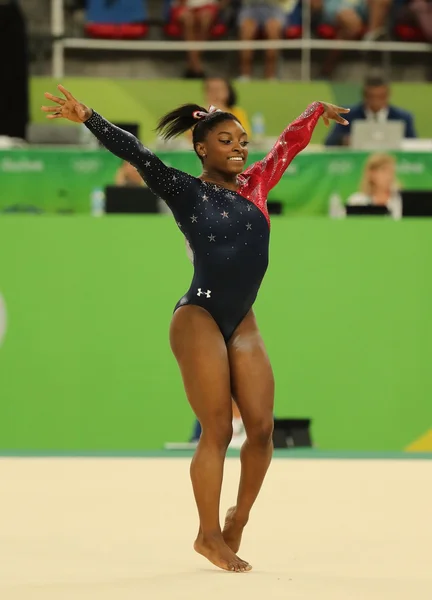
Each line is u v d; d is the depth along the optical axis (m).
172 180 13.30
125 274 28.69
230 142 13.59
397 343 28.94
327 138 39.03
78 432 28.58
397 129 35.09
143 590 11.02
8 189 32.25
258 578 11.80
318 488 20.59
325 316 28.81
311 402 28.75
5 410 28.59
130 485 20.88
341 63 46.75
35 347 28.61
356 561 13.26
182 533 15.50
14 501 18.61
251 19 45.25
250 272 13.45
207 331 13.02
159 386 28.59
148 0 47.09
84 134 35.09
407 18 45.97
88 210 32.31
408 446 28.80
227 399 12.80
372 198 32.09
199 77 45.22
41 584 11.52
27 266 28.64
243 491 13.30
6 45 35.69
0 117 35.91
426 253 28.94
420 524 16.34
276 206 31.27
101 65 46.69
